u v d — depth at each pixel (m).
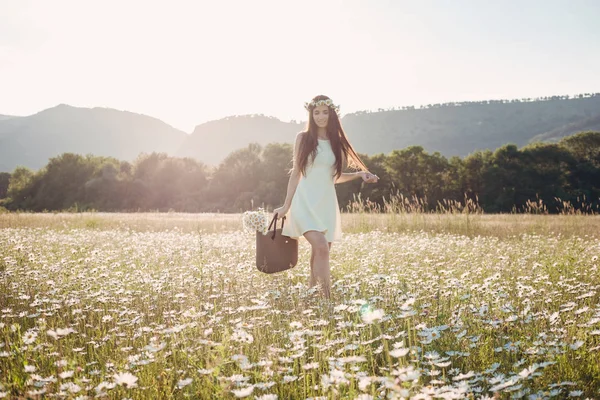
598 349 2.81
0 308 4.14
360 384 2.05
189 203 65.31
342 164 5.14
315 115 5.09
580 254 6.94
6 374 2.58
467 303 3.86
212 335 3.19
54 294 4.32
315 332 2.82
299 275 5.58
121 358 2.84
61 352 2.83
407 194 57.59
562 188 56.34
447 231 12.24
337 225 5.18
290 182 5.09
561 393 2.33
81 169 71.25
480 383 2.45
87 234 11.14
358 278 5.18
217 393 2.21
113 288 4.69
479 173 59.91
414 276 4.98
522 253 7.28
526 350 2.70
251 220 4.97
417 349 2.61
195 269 5.58
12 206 71.88
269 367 2.52
